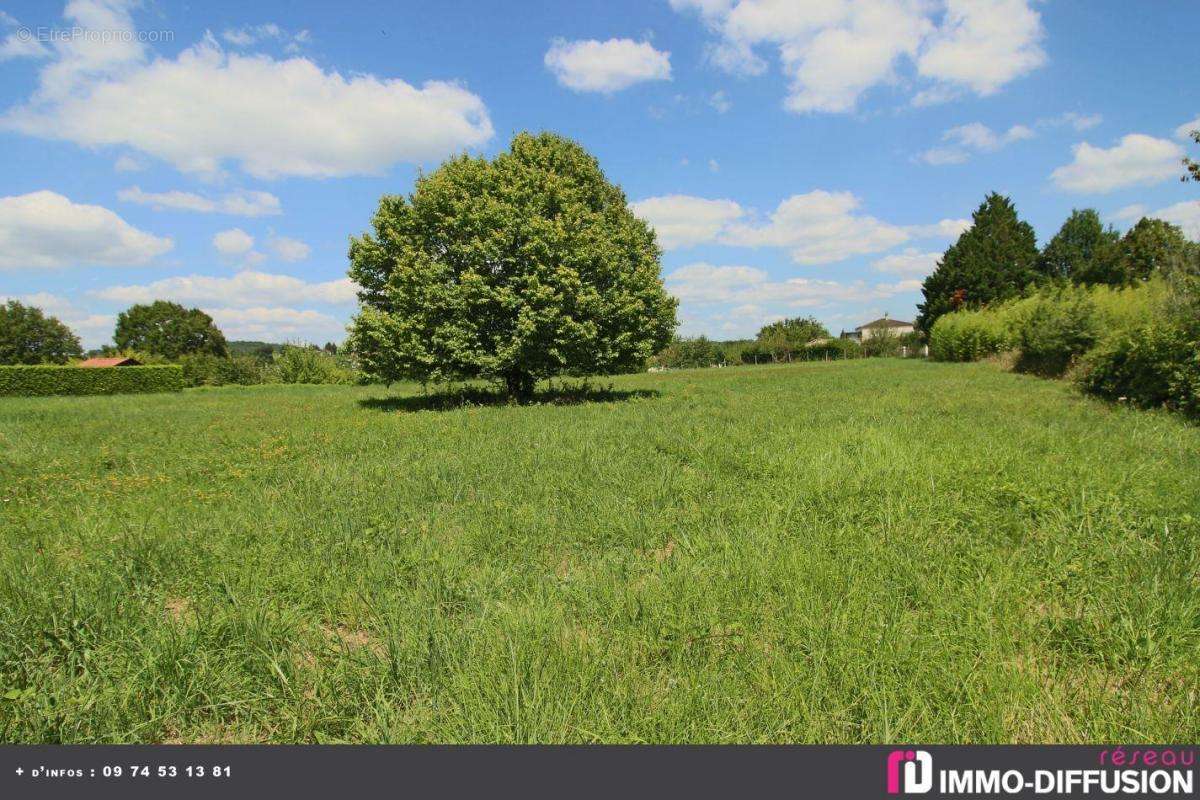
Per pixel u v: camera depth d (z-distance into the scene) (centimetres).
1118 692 281
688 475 687
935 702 268
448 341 1873
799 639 314
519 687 278
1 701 287
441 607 374
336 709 278
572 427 1130
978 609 343
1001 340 3628
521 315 1848
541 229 1884
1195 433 877
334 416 1628
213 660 311
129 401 2756
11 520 593
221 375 5281
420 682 294
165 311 8112
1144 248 4191
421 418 1471
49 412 1956
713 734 251
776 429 1002
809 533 477
